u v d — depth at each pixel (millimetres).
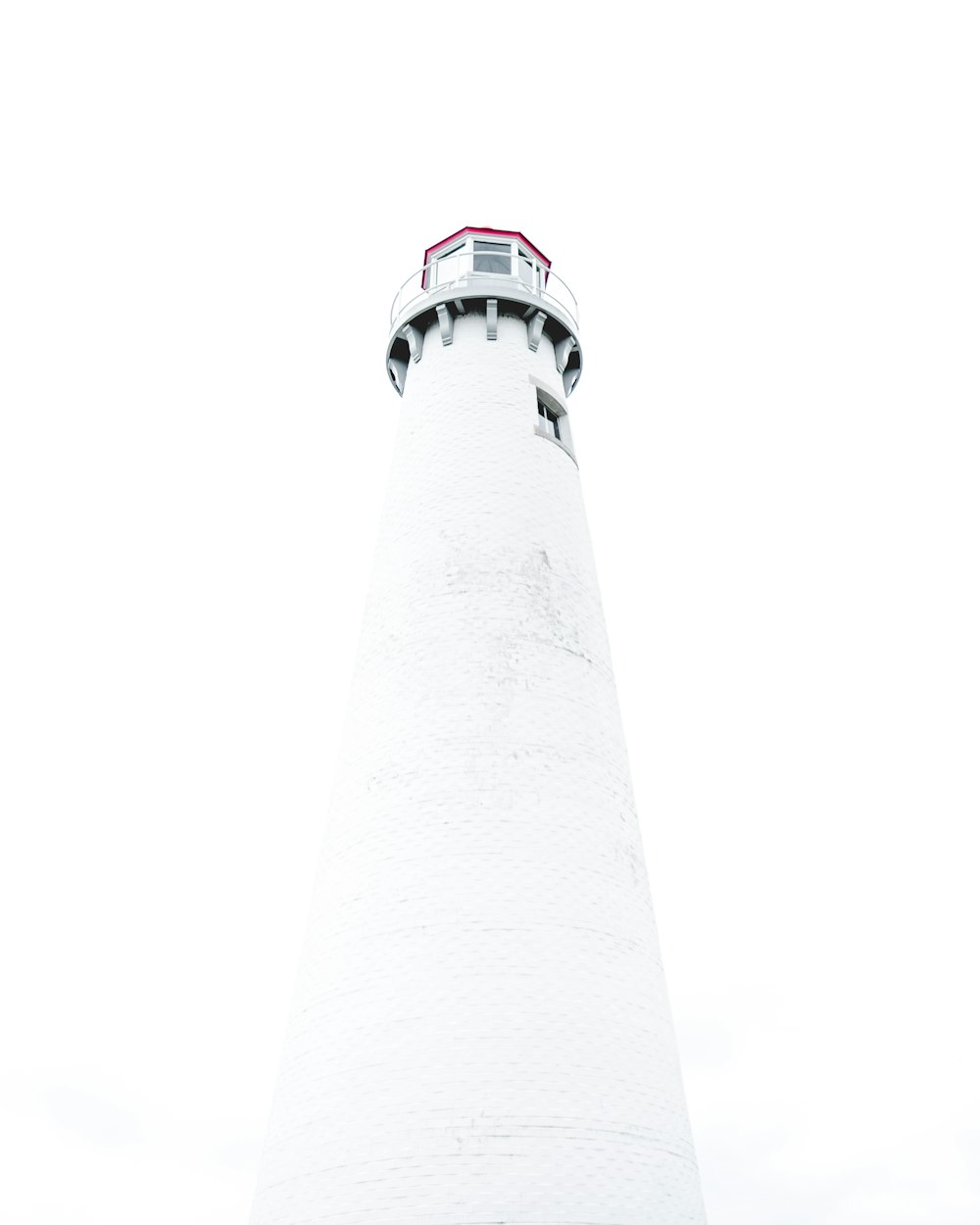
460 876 20094
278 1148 19156
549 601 24359
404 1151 17469
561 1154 17562
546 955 19453
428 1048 18312
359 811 21891
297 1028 20344
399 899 20141
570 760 22141
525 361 28797
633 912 21234
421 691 22641
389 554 25797
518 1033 18500
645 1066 19359
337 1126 18219
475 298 28953
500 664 22844
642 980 20438
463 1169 17172
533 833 20797
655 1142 18656
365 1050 18734
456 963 19141
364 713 23469
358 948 20016
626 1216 17562
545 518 25781
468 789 21141
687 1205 18688
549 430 28188
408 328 29953
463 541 24734
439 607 23812
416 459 27047
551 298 30359
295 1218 17953
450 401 27562
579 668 23844
